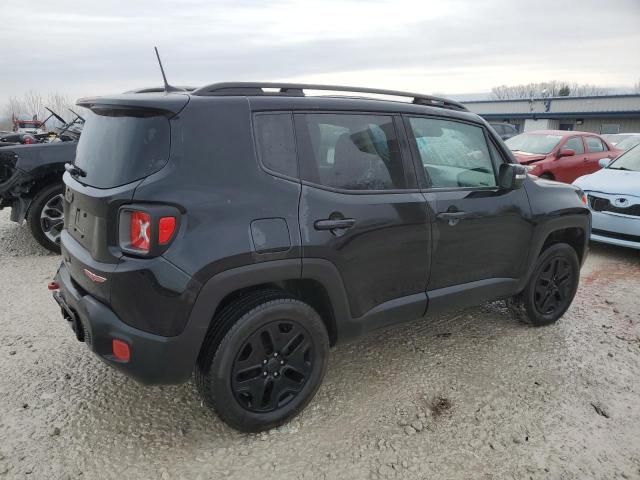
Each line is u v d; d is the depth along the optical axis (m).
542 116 39.91
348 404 2.99
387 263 2.95
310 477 2.40
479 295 3.52
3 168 5.39
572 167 10.36
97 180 2.48
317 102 2.77
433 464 2.52
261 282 2.48
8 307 4.20
